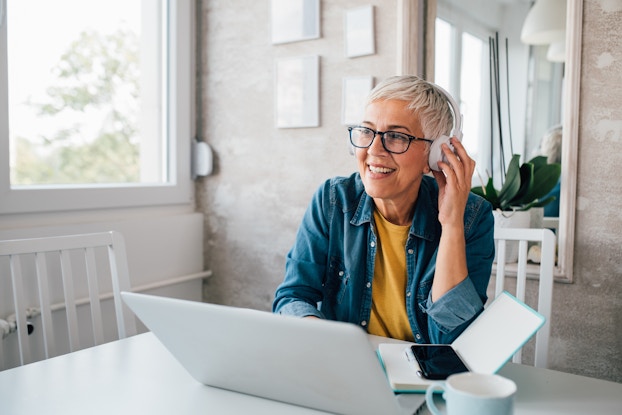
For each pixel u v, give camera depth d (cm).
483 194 186
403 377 88
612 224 170
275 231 236
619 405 84
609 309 171
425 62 202
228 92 246
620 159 168
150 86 240
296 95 225
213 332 79
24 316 127
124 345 112
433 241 123
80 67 209
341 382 74
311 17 220
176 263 242
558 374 97
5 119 181
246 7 238
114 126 225
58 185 201
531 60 184
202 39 251
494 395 64
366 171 117
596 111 170
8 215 184
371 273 126
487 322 102
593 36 170
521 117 187
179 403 84
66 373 96
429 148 116
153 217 233
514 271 181
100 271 206
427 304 114
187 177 252
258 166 239
